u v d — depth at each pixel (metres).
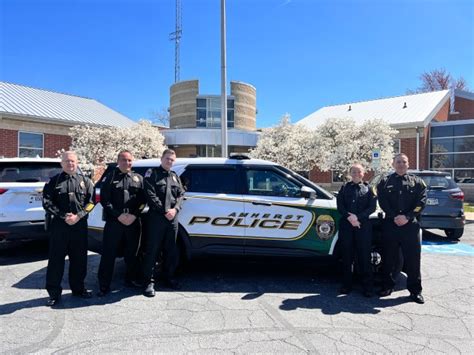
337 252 5.71
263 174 5.98
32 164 7.62
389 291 5.27
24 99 21.81
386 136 17.84
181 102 32.59
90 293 5.16
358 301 5.02
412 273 5.06
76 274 5.07
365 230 5.26
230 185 5.93
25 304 4.84
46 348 3.64
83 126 20.89
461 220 8.92
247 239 5.77
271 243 5.74
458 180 22.05
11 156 19.02
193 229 5.84
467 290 5.49
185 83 32.34
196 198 5.87
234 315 4.49
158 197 5.21
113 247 5.24
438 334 4.01
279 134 20.27
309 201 5.77
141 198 5.38
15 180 7.30
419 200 5.04
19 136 19.39
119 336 3.91
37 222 7.12
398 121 23.05
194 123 32.09
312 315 4.51
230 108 32.78
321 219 5.72
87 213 5.06
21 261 7.16
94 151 19.55
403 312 4.64
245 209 5.79
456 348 3.69
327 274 6.31
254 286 5.64
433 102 24.50
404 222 4.99
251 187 5.92
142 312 4.58
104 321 4.30
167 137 26.52
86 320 4.33
